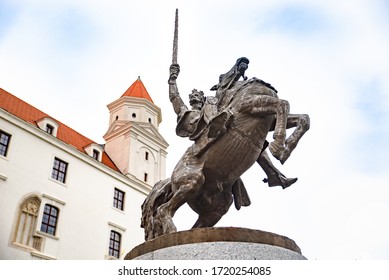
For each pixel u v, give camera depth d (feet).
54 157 69.51
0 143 61.82
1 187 58.59
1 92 75.20
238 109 12.41
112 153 90.89
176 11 17.54
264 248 9.96
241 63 14.01
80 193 71.46
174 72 15.96
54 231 64.69
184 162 12.78
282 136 11.17
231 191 13.61
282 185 13.76
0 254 54.80
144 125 95.30
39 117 77.25
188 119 14.29
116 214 77.25
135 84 109.40
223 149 12.30
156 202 13.75
